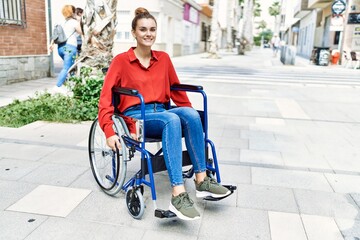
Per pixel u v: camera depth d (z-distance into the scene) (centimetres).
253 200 295
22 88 803
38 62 971
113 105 278
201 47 3338
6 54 841
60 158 377
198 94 836
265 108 693
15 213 262
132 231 243
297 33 4059
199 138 262
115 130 271
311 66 1769
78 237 234
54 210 268
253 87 983
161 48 1959
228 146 440
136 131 250
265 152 421
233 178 339
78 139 443
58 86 729
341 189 322
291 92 909
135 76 271
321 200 299
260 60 2269
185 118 262
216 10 2261
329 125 568
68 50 723
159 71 281
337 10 1675
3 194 292
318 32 2586
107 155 310
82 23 650
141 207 248
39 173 336
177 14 2302
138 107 274
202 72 1345
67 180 322
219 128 532
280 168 369
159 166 254
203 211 274
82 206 275
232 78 1177
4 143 421
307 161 394
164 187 313
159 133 260
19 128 485
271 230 250
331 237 244
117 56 270
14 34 862
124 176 267
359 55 1611
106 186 297
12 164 356
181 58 2217
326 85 1058
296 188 321
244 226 254
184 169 350
